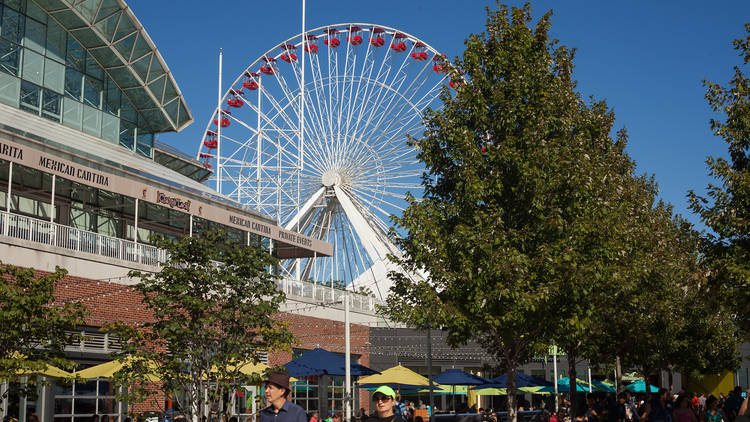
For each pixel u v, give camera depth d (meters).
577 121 22.33
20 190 31.53
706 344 36.91
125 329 20.23
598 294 21.55
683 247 32.38
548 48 22.75
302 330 38.75
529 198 20.86
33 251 25.27
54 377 19.77
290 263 55.44
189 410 20.94
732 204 18.70
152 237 21.17
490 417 34.94
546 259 20.17
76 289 26.59
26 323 17.30
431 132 22.08
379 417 9.47
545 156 20.59
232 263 21.48
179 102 42.06
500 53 21.92
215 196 39.47
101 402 27.88
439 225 21.52
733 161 19.47
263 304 20.94
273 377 8.97
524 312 20.58
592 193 21.39
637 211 28.00
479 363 49.75
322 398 41.34
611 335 29.14
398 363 47.91
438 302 20.78
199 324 20.62
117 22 37.72
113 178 30.25
